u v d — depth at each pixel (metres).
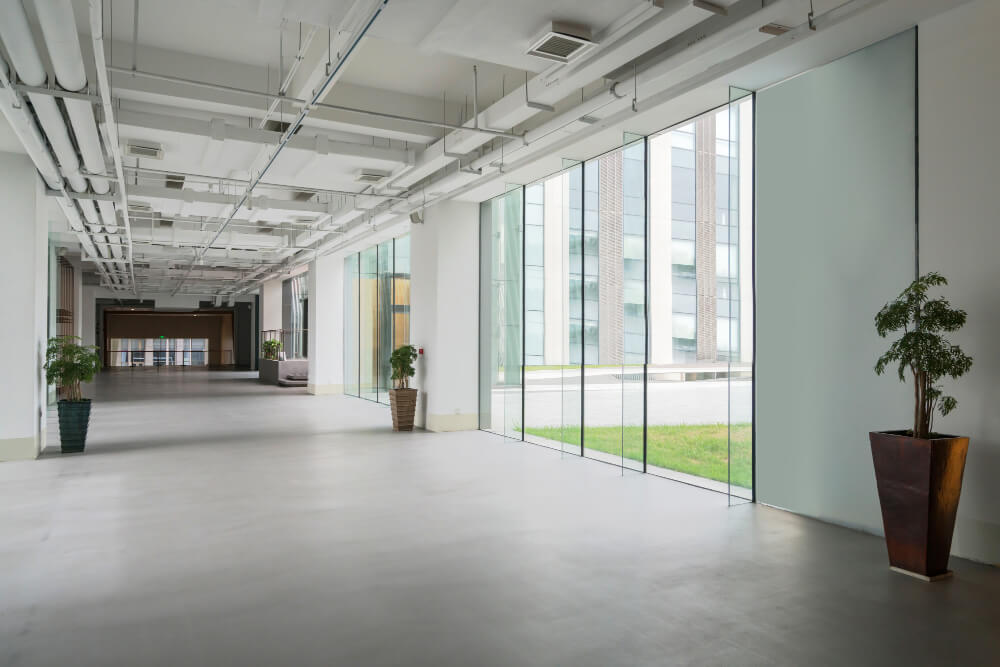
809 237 6.36
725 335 15.65
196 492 7.20
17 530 5.77
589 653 3.45
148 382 24.98
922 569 4.60
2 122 7.86
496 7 4.72
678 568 4.79
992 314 4.87
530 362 10.87
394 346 16.70
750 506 6.66
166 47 7.15
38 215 9.30
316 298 19.91
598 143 8.42
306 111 6.57
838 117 6.07
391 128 8.48
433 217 11.96
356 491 7.25
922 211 5.37
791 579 4.57
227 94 7.50
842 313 6.04
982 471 4.93
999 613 3.99
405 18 4.88
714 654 3.44
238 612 4.00
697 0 4.56
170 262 20.33
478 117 7.89
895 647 3.53
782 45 5.31
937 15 5.21
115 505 6.64
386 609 4.05
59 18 4.50
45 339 10.05
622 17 4.86
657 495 7.11
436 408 11.88
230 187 11.78
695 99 6.84
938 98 5.24
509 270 11.12
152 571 4.73
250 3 4.82
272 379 24.08
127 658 3.41
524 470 8.45
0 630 3.75
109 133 6.61
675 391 19.05
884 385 5.68
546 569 4.78
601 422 15.98
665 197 15.64
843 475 5.99
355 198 11.28
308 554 5.12
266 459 9.20
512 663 3.35
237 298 36.06
